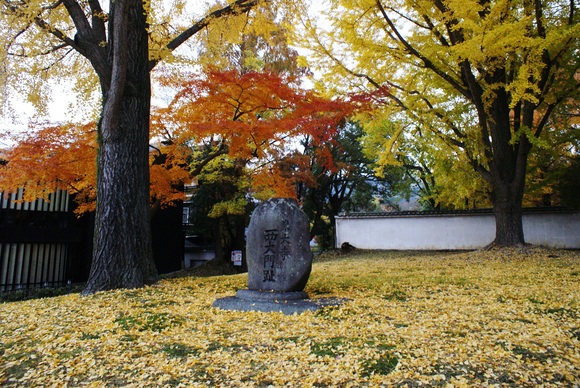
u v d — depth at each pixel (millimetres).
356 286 7902
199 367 3682
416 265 11320
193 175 11703
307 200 23125
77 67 10453
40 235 14156
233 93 9578
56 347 4262
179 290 7316
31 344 4402
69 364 3773
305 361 3719
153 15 7832
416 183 23641
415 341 4184
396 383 3248
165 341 4414
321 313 5520
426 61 10430
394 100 11547
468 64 10758
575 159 15469
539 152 14164
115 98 7477
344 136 23266
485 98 10594
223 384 3324
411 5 10086
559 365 3443
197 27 8969
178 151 11539
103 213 7715
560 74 11383
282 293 6152
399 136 13008
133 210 7863
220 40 10680
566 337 4184
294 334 4574
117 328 4898
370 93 10203
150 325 5035
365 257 16109
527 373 3320
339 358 3795
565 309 5410
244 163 15648
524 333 4336
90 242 15734
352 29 9812
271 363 3725
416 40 10734
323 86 11195
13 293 11969
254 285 6504
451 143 12180
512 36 8148
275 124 9078
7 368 3768
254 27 10727
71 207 15414
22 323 5246
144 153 8242
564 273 8289
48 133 10516
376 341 4215
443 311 5504
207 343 4301
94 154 10656
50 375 3564
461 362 3600
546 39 8414
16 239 13484
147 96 8438
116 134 7883
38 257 14328
